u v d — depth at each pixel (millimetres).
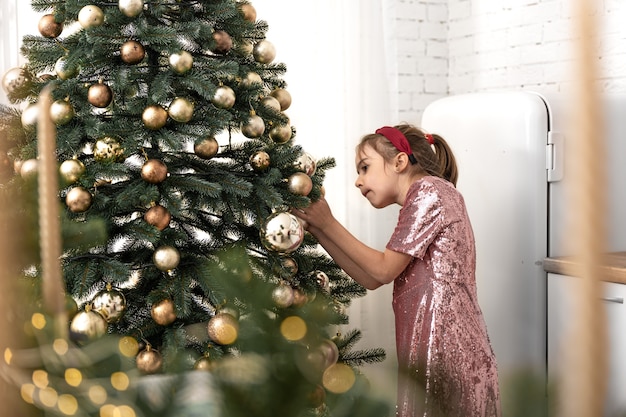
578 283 182
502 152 2566
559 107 2516
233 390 333
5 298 320
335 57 3135
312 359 354
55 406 432
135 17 1773
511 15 3111
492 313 2613
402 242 1996
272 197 1790
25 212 369
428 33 3371
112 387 426
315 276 2012
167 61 1901
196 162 1914
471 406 1927
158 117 1726
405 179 2117
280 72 2115
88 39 1715
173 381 371
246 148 1990
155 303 1691
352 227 3166
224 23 1934
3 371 416
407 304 2039
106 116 1870
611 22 2693
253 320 391
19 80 1834
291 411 334
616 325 2176
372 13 3193
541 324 2500
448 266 1988
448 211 1991
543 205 2496
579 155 177
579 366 184
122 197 1693
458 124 2727
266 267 1888
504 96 2578
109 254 1811
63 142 1720
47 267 308
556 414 257
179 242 1917
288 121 2000
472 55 3309
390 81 3299
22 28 2662
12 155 1705
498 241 2588
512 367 323
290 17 3068
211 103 1861
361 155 2152
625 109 2531
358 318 3172
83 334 1313
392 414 369
